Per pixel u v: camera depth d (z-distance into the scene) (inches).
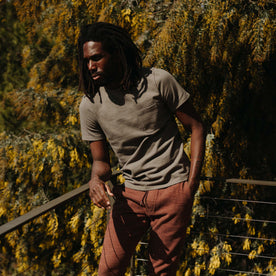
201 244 177.6
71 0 160.9
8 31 250.7
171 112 62.0
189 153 153.2
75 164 186.2
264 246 184.2
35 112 191.3
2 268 239.9
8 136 203.6
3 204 196.1
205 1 135.6
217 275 195.8
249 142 190.2
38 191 199.6
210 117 163.6
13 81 255.9
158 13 154.6
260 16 129.3
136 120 58.3
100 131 65.1
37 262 213.8
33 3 168.6
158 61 146.0
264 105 186.9
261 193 180.9
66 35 171.3
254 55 129.8
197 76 149.8
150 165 60.1
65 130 196.5
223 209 187.2
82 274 191.8
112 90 58.6
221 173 165.3
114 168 183.8
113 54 56.7
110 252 66.3
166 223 61.1
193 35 137.8
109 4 151.7
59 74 207.8
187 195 60.2
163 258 63.1
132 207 63.6
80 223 189.6
